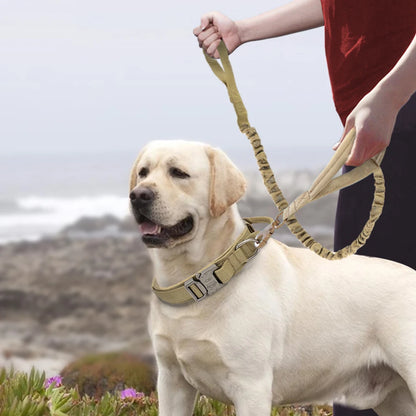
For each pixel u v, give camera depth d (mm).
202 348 2723
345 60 3229
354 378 3025
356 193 3389
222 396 2840
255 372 2713
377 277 3006
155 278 2922
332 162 2660
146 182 2730
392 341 2912
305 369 2904
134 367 5129
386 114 2633
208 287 2707
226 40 3295
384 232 3338
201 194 2803
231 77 2854
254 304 2723
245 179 2902
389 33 3107
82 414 3338
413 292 2973
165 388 2918
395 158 3268
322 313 2898
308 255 3057
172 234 2758
